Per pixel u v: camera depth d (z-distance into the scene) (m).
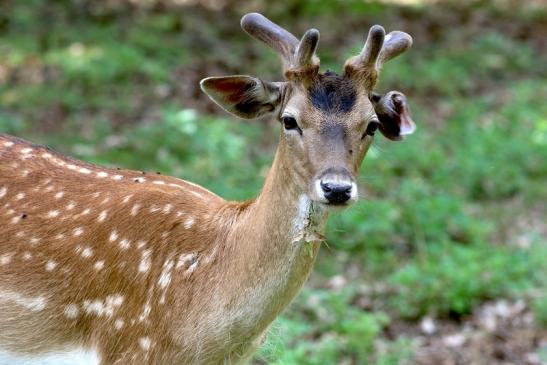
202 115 18.28
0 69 19.44
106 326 7.45
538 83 21.73
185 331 7.20
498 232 14.53
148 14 24.53
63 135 16.53
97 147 16.05
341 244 13.57
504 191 15.94
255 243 7.07
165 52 21.52
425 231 13.85
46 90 18.36
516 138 17.73
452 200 14.54
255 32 7.34
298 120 6.84
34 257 7.64
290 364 9.66
